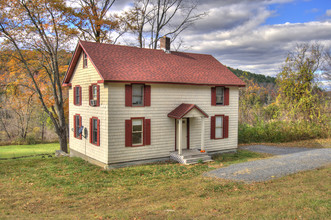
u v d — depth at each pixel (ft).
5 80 88.12
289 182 37.42
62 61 90.48
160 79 57.52
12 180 47.55
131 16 99.30
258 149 74.43
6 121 132.26
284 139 87.20
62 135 85.25
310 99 92.48
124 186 42.06
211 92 66.64
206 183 40.32
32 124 130.31
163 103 59.47
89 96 59.72
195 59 74.33
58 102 84.64
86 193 39.09
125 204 33.45
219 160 60.29
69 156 71.56
